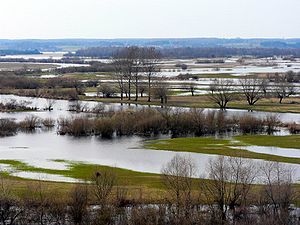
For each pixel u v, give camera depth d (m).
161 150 94.12
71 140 106.12
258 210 54.88
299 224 51.44
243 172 66.81
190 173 66.06
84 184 62.62
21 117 130.38
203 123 114.94
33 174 75.50
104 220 51.56
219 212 53.03
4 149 95.94
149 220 50.88
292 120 127.31
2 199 53.53
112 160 86.00
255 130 116.38
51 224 51.78
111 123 112.31
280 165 77.38
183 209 53.09
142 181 70.75
